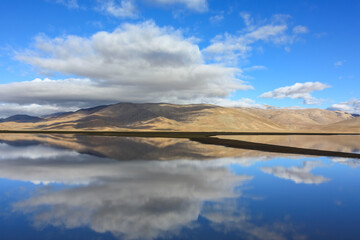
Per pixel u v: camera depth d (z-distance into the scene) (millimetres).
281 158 27375
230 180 16344
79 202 11594
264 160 25750
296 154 31125
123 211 10492
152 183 15195
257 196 12961
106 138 66438
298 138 78688
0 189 13758
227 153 31594
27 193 12984
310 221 9812
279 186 15047
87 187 14164
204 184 15102
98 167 20594
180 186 14547
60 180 15867
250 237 8344
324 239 8242
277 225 9367
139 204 11375
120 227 8984
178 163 23047
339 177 17922
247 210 10898
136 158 26266
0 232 8570
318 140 67500
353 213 10711
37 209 10711
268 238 8305
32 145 42781
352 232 8812
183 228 8898
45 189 13758
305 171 20078
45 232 8586
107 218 9719
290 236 8477
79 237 8234
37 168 20031
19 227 8977
